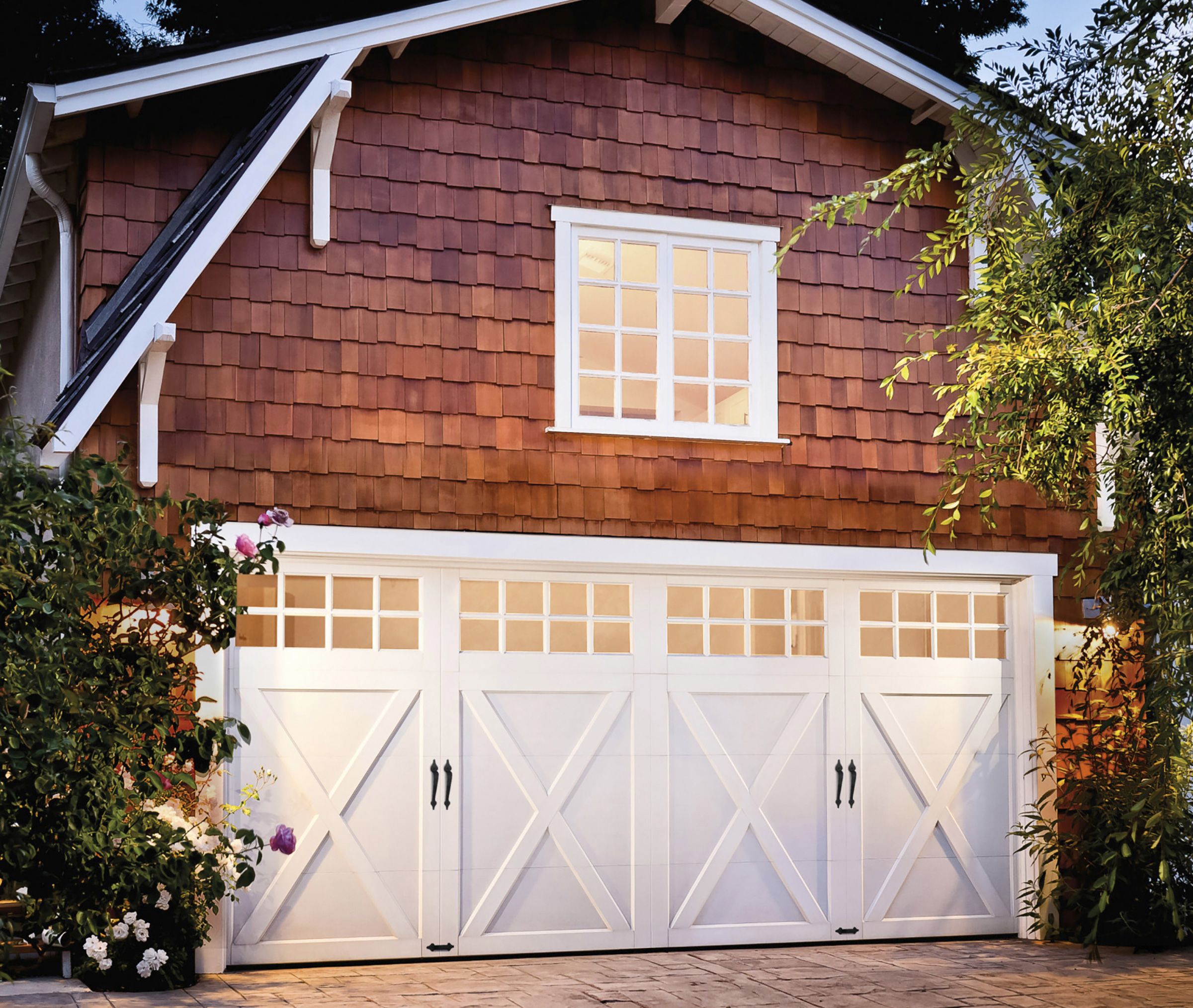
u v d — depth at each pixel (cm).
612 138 859
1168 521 694
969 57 886
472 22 809
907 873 875
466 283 819
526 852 804
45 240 927
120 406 742
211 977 718
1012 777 904
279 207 788
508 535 808
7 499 596
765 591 874
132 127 802
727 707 855
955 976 751
